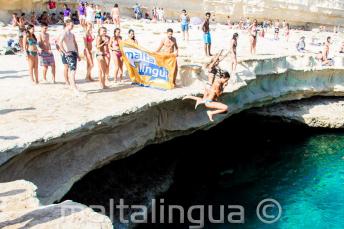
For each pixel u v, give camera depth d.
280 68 22.33
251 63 19.80
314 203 16.72
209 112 13.39
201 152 21.11
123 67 17.73
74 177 10.95
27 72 17.41
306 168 20.22
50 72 17.44
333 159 21.42
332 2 56.09
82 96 13.70
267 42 33.44
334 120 24.88
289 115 24.78
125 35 26.83
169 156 19.23
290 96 24.73
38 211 6.98
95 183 14.95
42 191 10.07
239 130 24.56
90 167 11.55
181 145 19.95
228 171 19.61
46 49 15.30
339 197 17.27
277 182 18.64
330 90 25.72
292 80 24.09
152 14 41.31
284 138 24.48
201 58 18.42
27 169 9.95
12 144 8.90
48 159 10.50
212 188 17.81
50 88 14.75
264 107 25.22
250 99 20.92
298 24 54.31
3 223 6.53
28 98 13.30
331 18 56.44
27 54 14.93
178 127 15.70
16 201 7.31
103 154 12.13
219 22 48.00
